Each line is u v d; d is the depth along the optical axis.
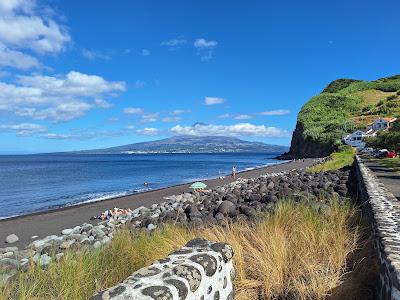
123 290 3.43
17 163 137.12
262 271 5.81
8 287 4.66
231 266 5.13
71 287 4.66
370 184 12.09
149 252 6.36
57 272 5.17
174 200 21.34
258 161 127.75
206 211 13.00
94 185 45.50
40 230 16.67
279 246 6.18
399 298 3.75
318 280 5.37
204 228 8.41
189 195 23.19
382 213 6.79
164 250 6.41
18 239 14.55
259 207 11.78
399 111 137.75
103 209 22.58
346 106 156.38
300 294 5.31
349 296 5.15
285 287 5.64
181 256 4.43
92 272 5.27
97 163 129.50
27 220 19.77
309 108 156.12
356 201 11.85
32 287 4.58
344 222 7.54
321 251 6.18
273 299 5.57
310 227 6.95
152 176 59.66
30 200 32.16
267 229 7.09
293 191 14.53
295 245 6.42
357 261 5.78
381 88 180.00
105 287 4.99
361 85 190.50
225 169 77.12
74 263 5.34
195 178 53.12
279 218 7.84
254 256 6.05
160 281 3.64
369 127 120.69
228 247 5.03
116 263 5.78
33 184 47.72
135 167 94.69
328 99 161.62
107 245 7.11
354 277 5.37
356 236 6.61
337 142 111.81
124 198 28.33
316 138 127.44
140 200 26.16
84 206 24.69
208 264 4.31
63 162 145.25
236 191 18.44
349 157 52.72
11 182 50.78
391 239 4.96
